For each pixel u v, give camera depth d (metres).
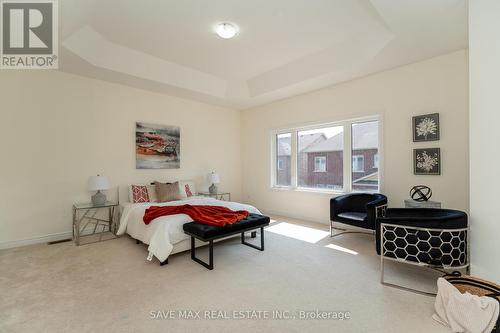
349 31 2.94
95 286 2.20
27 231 3.39
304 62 3.80
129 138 4.32
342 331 1.62
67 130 3.71
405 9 2.20
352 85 4.01
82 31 2.93
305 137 4.88
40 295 2.05
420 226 2.08
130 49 3.43
